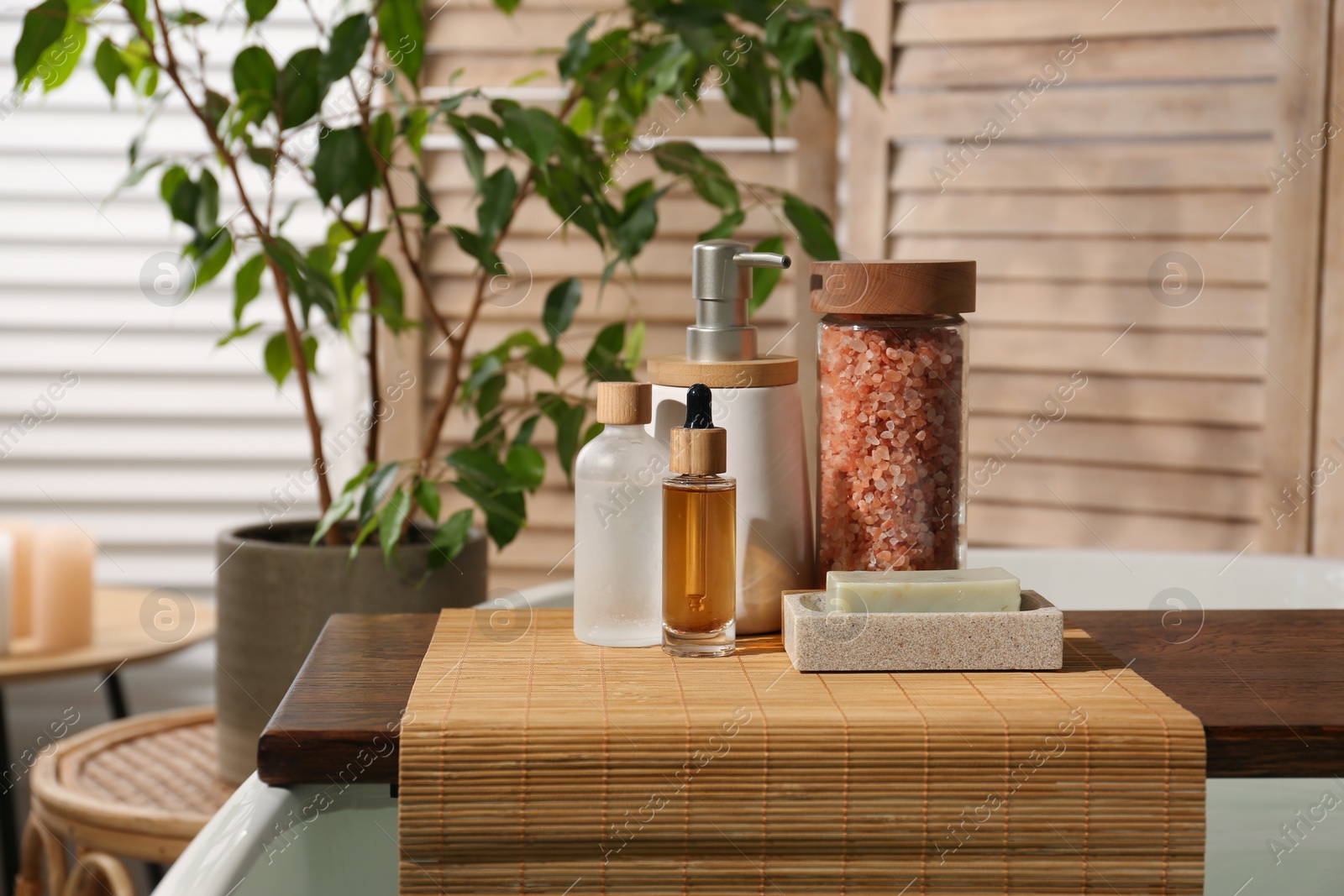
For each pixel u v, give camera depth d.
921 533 0.76
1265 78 1.50
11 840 1.66
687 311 1.67
